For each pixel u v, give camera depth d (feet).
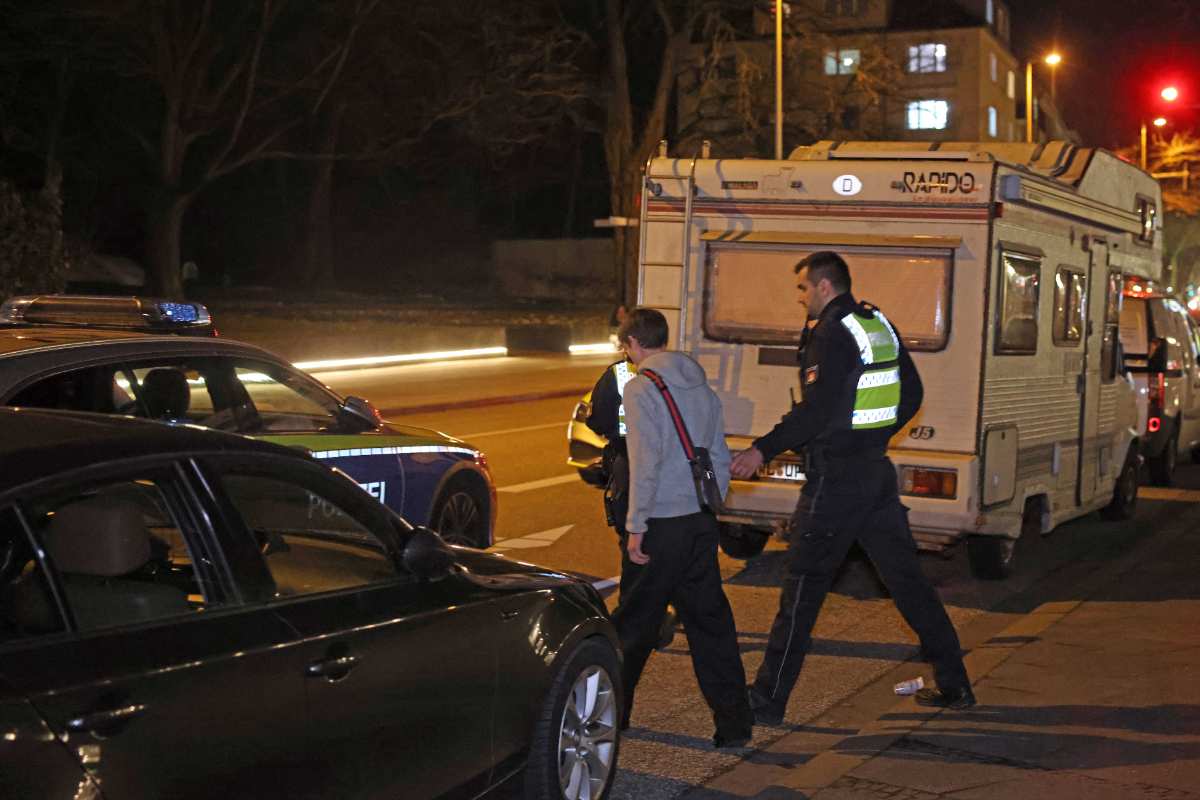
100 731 10.03
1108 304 35.14
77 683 10.02
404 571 13.98
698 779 17.87
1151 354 42.32
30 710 9.64
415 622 13.37
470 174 218.18
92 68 116.57
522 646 14.92
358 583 13.55
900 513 19.95
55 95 126.21
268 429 22.44
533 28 122.52
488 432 58.49
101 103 126.93
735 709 18.79
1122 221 35.73
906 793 16.84
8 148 136.15
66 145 137.08
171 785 10.62
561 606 15.67
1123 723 19.47
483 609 14.35
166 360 20.88
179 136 116.78
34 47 108.78
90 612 10.90
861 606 28.58
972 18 199.21
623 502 19.35
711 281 28.89
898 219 27.50
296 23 118.21
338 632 12.42
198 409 21.54
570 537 34.68
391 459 24.54
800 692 22.08
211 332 23.88
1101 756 18.08
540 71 116.26
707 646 18.78
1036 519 31.68
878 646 25.20
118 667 10.38
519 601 15.01
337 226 219.00
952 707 20.30
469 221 222.48
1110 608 27.12
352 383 79.05
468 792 14.25
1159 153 167.12
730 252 28.68
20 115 130.62
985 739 18.86
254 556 12.15
